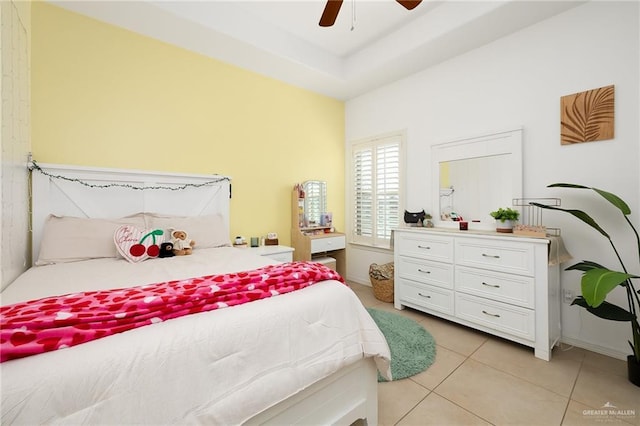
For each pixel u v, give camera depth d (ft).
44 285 4.47
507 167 8.18
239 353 3.10
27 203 6.35
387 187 11.79
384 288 10.36
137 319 3.01
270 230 11.03
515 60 8.06
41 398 2.14
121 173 7.67
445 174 9.68
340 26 9.20
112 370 2.43
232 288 3.85
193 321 3.11
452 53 9.19
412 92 10.73
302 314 3.75
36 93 6.75
